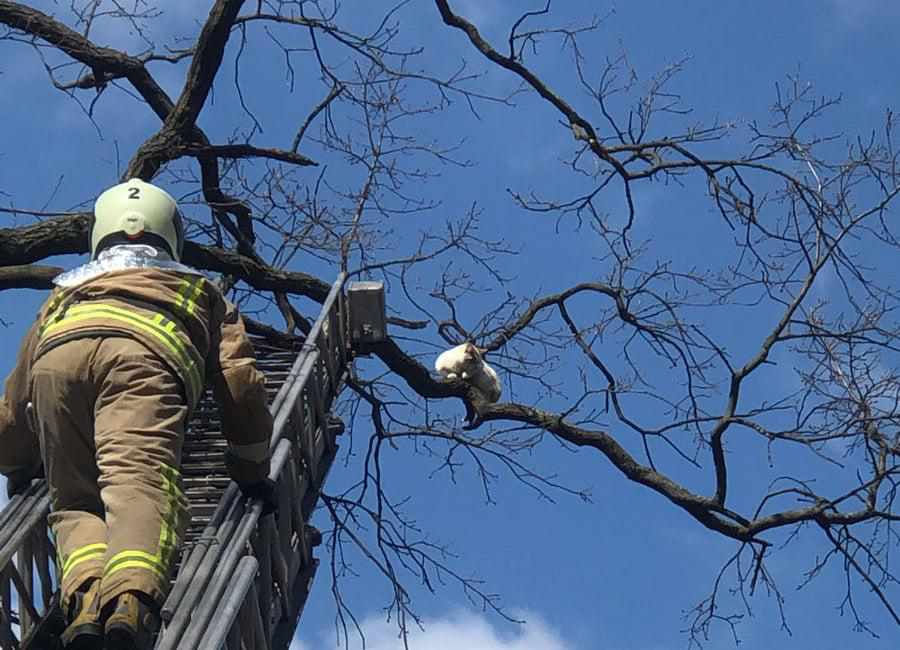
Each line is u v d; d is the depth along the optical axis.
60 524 4.28
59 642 4.44
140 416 4.23
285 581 5.41
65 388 4.30
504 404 9.61
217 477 5.71
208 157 9.09
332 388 7.26
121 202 4.82
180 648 3.94
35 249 8.44
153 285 4.52
